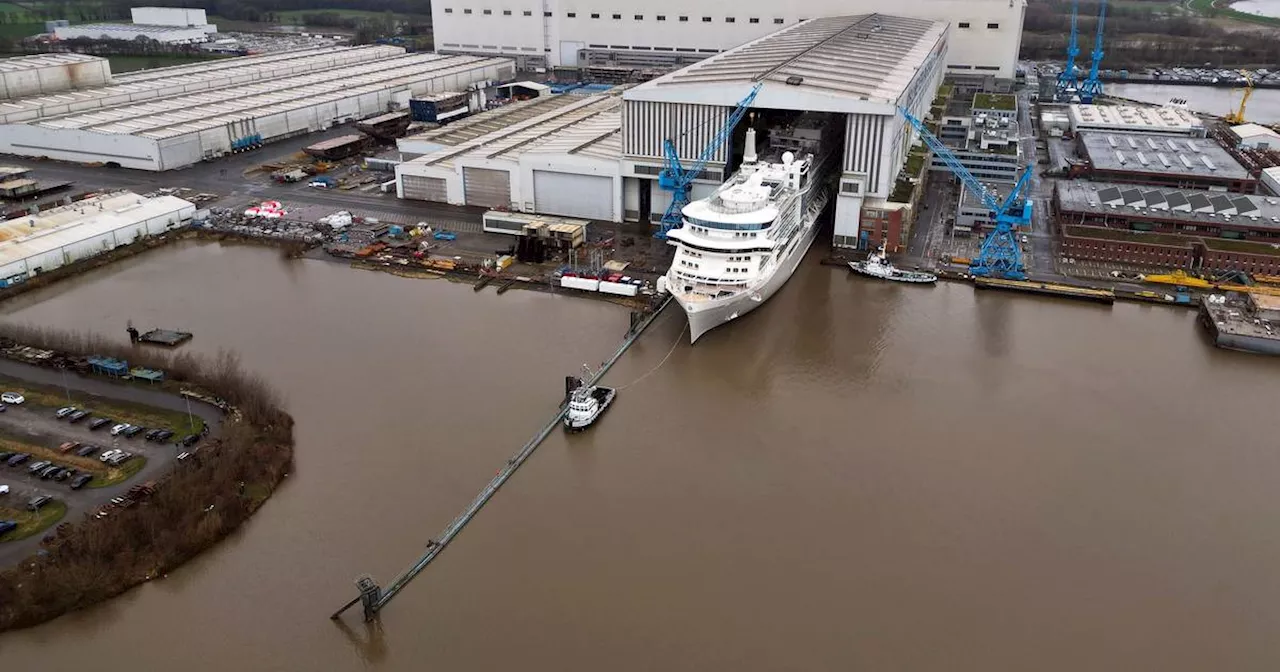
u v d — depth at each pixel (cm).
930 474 7806
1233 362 9869
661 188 13612
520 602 6312
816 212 13438
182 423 8150
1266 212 13212
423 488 7462
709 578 6556
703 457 8044
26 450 7644
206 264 12619
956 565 6725
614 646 5931
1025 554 6850
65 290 11675
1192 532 7100
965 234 13912
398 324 10550
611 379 9431
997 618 6228
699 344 10250
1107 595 6456
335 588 6394
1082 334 10538
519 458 7850
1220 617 6259
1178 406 8950
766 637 6031
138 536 6606
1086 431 8488
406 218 14475
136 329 10406
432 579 6512
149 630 6009
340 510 7169
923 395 9144
